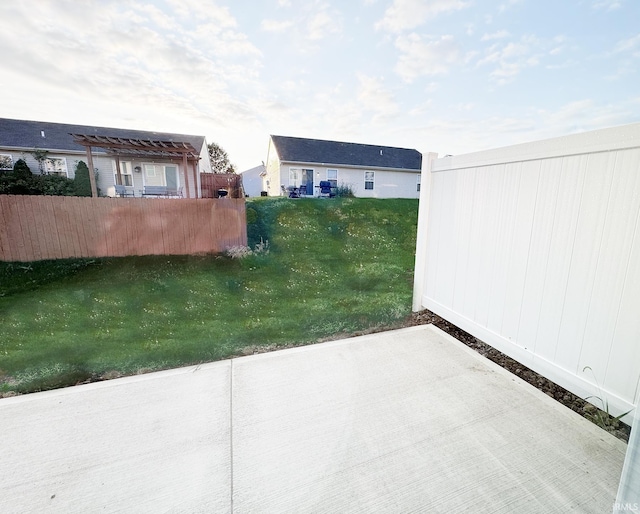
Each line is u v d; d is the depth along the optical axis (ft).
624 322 5.56
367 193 57.26
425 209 11.27
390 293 14.70
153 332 11.21
